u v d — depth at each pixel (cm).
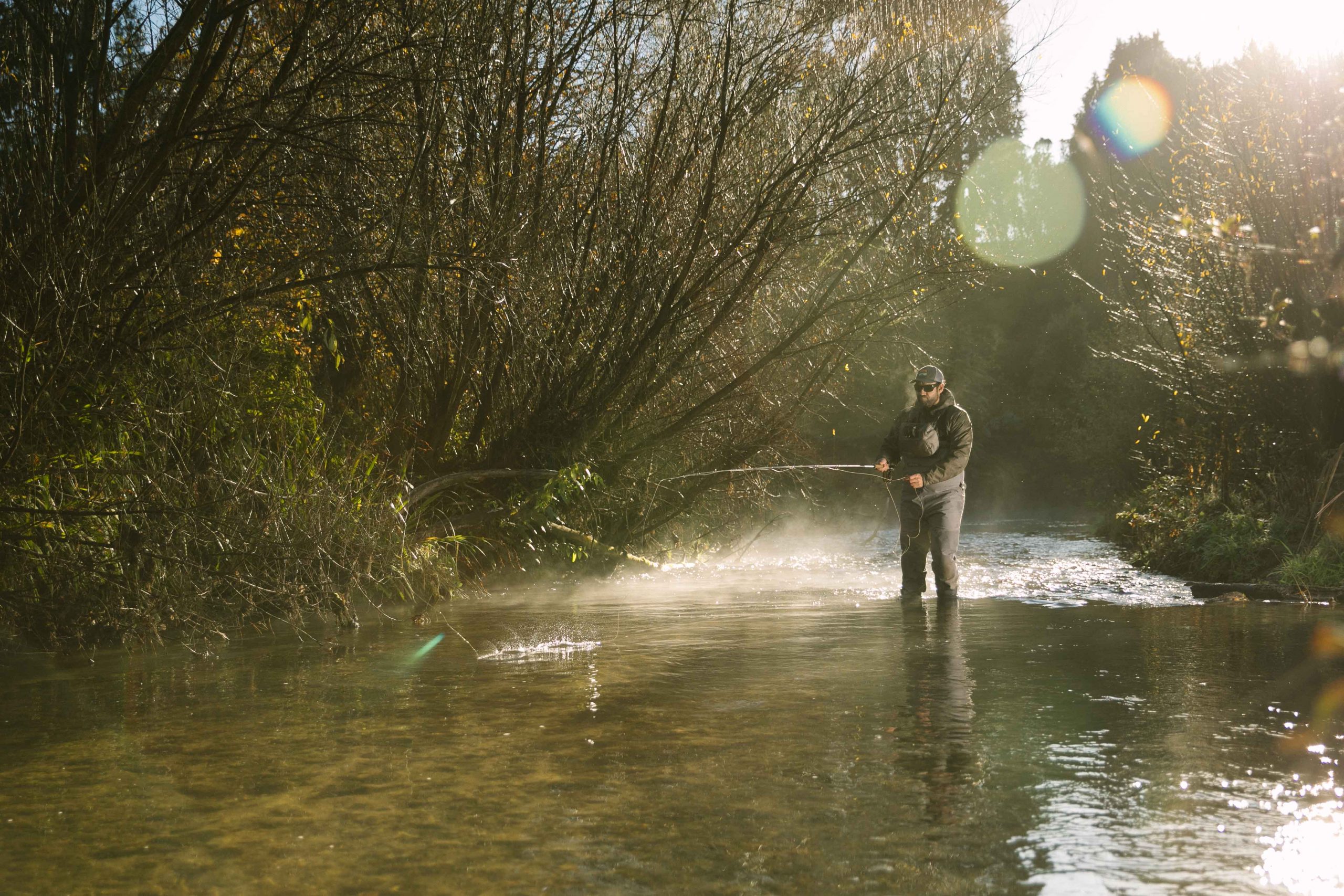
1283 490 1019
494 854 236
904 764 302
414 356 847
